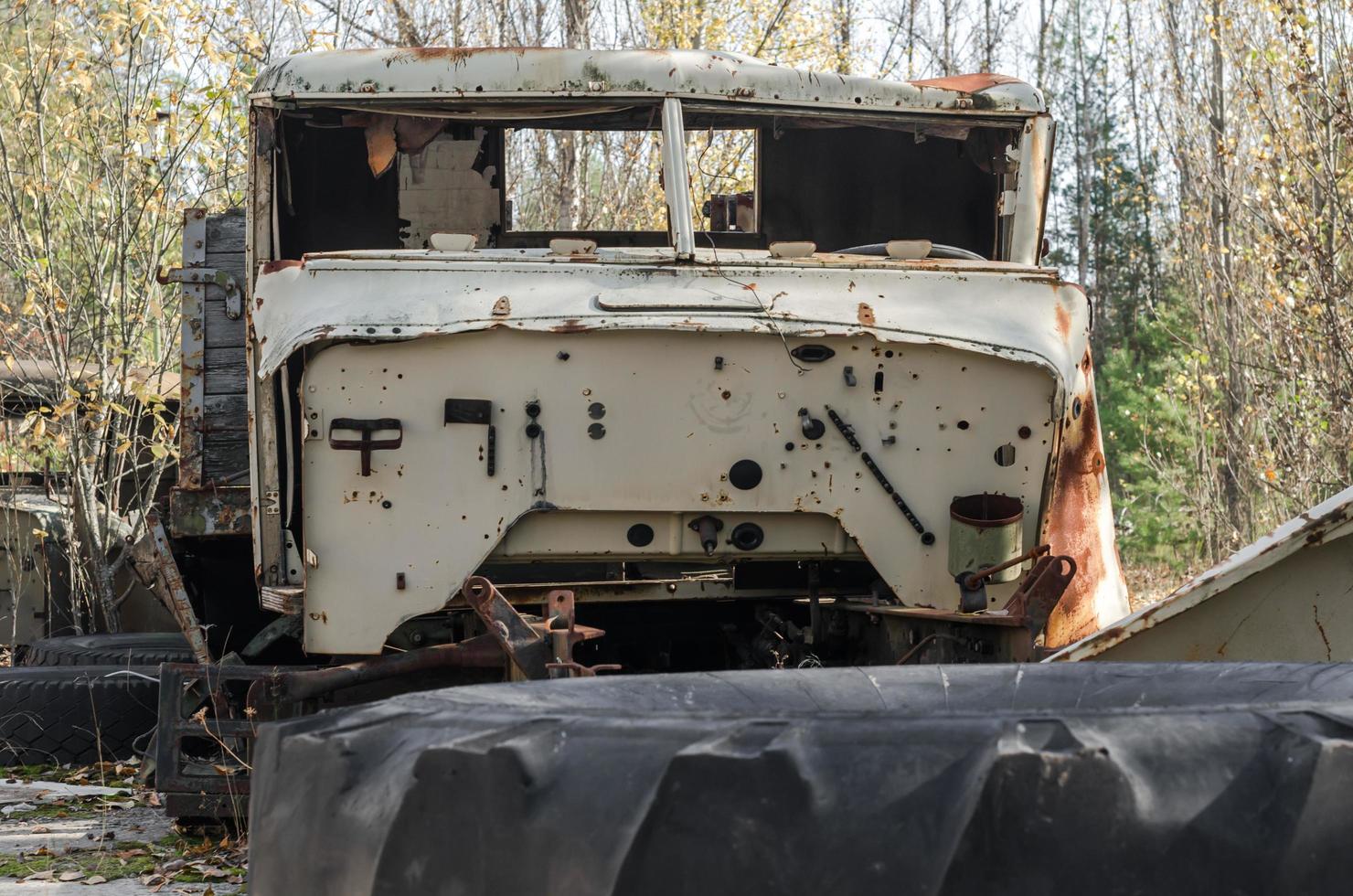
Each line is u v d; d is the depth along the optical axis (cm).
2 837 545
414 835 203
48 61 1018
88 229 1034
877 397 456
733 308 447
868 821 179
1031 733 184
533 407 443
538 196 1335
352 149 612
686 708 261
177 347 1083
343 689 470
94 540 918
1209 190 1661
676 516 453
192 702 502
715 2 1794
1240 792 182
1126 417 1983
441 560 443
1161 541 1728
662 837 184
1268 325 1411
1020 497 466
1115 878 174
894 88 551
